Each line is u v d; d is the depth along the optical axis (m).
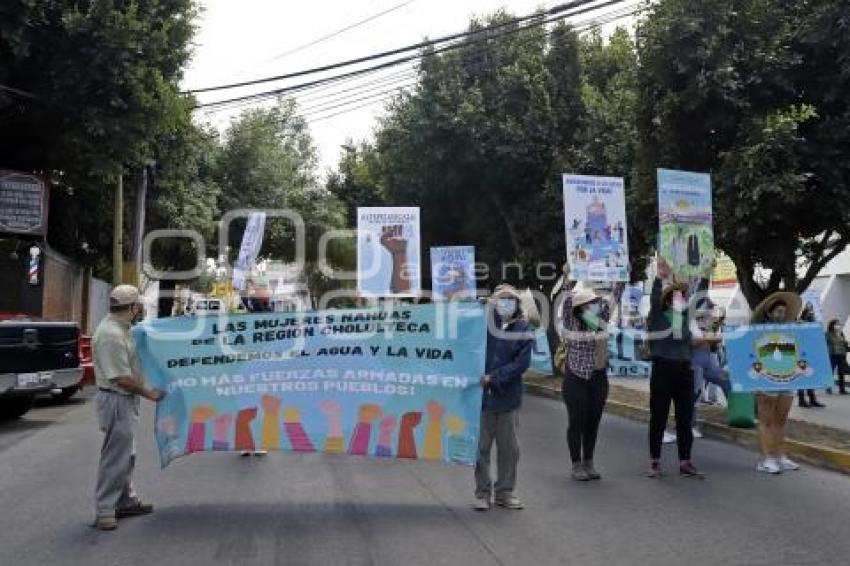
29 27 15.49
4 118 17.72
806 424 12.12
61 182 21.03
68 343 13.89
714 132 11.77
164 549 6.37
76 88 16.16
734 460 10.15
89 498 8.02
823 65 11.03
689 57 11.27
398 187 23.86
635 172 13.38
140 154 18.59
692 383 9.10
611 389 17.69
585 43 21.92
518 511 7.54
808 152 10.60
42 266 21.92
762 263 12.52
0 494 8.20
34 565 5.99
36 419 13.76
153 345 7.93
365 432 7.95
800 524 7.11
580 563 6.04
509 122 20.66
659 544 6.51
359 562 6.04
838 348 19.64
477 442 7.64
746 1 11.27
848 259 26.25
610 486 8.58
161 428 7.89
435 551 6.30
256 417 7.97
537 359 22.61
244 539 6.64
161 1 17.59
